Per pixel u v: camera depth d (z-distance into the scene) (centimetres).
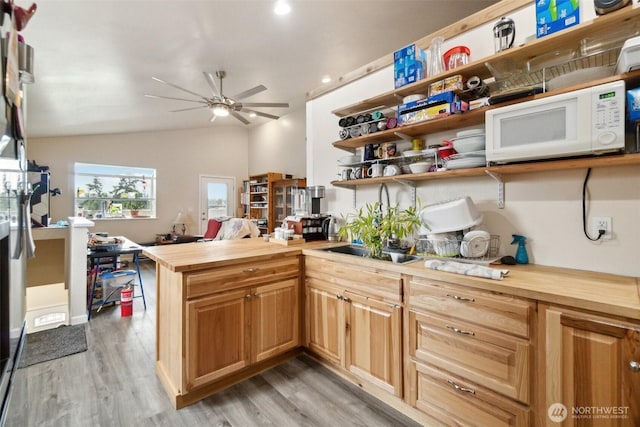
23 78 113
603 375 106
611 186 148
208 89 428
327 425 164
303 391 194
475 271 142
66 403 180
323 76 430
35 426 161
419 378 162
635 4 122
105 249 342
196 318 178
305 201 307
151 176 663
